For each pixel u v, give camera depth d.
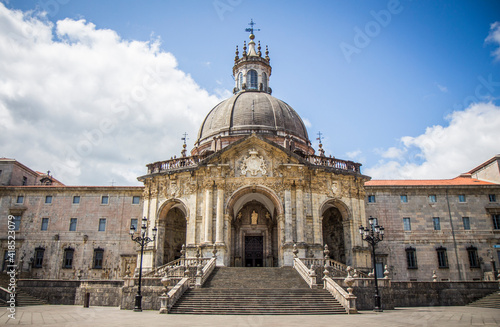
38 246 49.66
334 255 45.28
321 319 20.42
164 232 42.69
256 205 46.91
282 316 22.30
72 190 51.41
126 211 50.47
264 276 32.56
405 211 49.31
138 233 49.31
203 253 37.88
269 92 59.59
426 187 49.72
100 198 51.19
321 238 39.84
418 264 47.50
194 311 24.25
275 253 45.19
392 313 24.75
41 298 35.34
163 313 24.06
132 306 28.94
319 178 41.84
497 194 49.84
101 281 34.62
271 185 40.22
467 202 49.69
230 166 40.75
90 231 49.94
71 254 49.47
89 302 33.94
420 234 48.53
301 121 55.19
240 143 40.78
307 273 30.50
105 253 49.16
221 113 52.12
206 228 38.59
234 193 39.94
